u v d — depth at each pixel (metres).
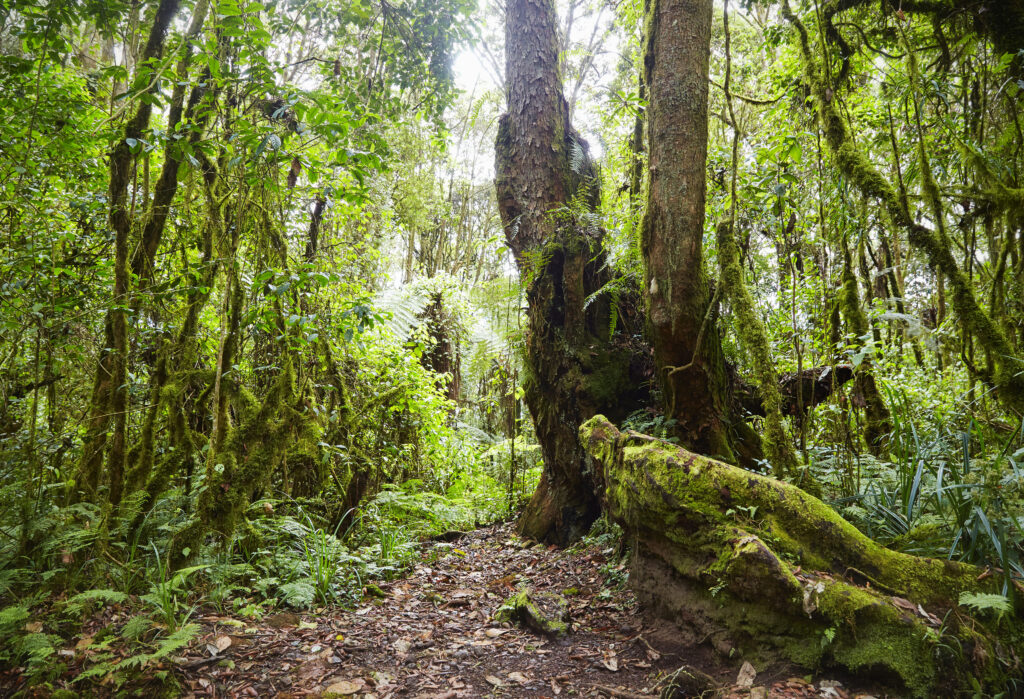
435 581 4.62
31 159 3.96
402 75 6.37
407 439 7.27
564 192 5.66
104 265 4.28
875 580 2.60
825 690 2.29
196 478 4.61
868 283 5.16
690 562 2.96
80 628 2.99
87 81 4.48
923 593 2.53
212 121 4.10
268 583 3.65
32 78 3.87
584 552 4.92
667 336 4.16
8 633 2.74
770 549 2.71
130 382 4.09
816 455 4.11
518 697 2.62
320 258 5.46
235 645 2.99
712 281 4.74
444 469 8.35
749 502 2.88
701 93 4.10
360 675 2.81
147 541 3.76
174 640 2.64
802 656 2.43
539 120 5.66
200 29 3.77
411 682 2.76
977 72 4.00
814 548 2.74
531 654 3.08
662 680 2.61
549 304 5.62
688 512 2.94
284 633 3.22
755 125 7.57
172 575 3.54
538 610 3.44
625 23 6.19
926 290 5.30
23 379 4.43
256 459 4.02
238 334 4.37
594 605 3.69
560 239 5.39
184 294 4.14
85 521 3.75
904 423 3.52
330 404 5.80
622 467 3.43
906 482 3.18
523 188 5.65
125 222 3.80
